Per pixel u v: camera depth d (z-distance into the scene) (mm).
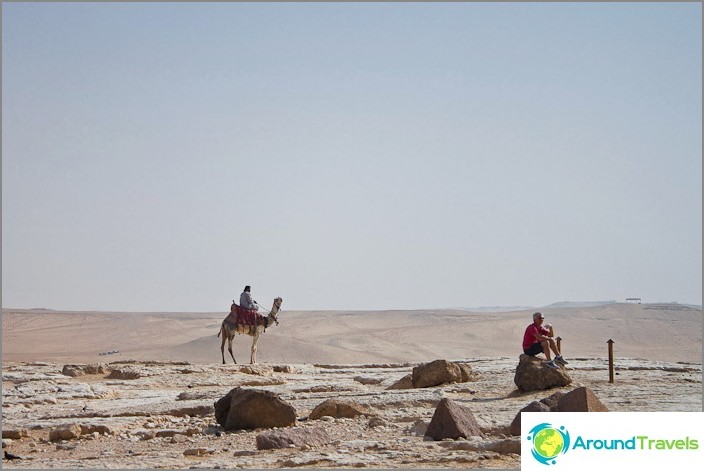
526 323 144250
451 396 27594
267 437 19609
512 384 30078
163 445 21297
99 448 21453
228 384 37062
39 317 165250
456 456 17734
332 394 30578
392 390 30609
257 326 44875
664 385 28500
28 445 22406
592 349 125000
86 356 106438
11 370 42094
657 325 142875
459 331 139000
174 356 100500
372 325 155750
